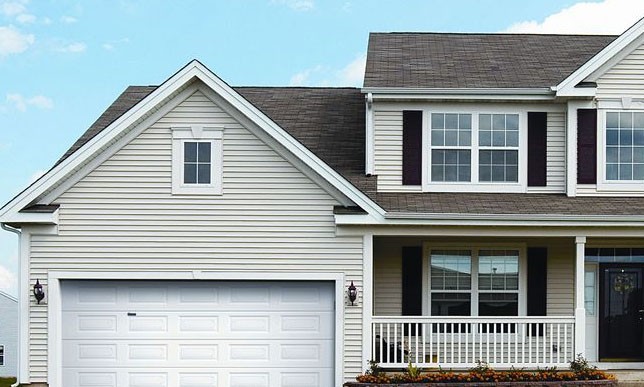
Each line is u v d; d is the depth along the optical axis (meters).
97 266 14.37
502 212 14.34
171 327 14.58
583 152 15.70
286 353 14.60
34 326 14.27
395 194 15.64
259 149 14.48
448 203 14.94
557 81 16.05
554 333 15.87
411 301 16.19
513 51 18.34
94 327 14.51
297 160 14.45
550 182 15.91
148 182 14.45
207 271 14.44
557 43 19.02
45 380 14.22
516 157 15.96
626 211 14.55
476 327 15.05
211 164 14.48
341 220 14.13
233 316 14.63
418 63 17.30
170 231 14.44
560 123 15.98
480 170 15.94
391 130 16.03
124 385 14.48
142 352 14.55
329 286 14.62
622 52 15.76
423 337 14.63
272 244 14.46
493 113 16.00
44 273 14.31
